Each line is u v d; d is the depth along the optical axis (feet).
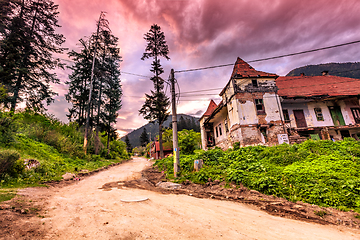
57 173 34.22
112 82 102.37
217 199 22.13
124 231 11.23
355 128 61.87
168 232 11.46
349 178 20.98
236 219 14.89
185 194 24.71
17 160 27.04
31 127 50.96
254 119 55.83
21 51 61.11
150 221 13.29
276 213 17.19
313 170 24.26
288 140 54.49
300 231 12.86
